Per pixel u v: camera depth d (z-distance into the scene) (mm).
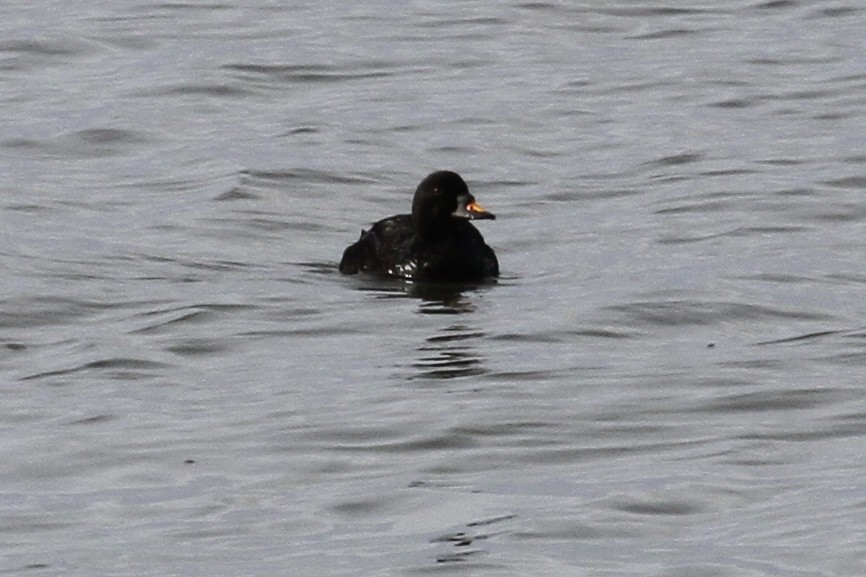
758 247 19906
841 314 17297
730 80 27578
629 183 22891
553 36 30344
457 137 24938
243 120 26000
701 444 13898
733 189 22328
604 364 15859
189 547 12078
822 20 31172
